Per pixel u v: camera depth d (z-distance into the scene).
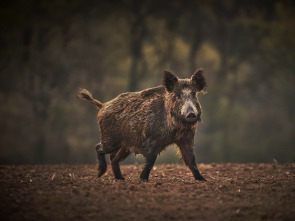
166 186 13.67
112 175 18.31
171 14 59.34
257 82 57.75
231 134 53.91
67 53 54.09
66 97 52.41
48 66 52.31
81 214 10.60
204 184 13.91
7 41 54.19
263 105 60.03
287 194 12.27
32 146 51.16
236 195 12.23
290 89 58.75
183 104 14.38
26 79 52.34
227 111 52.91
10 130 51.91
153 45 56.66
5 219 10.27
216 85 54.41
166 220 10.31
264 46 56.59
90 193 12.32
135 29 56.41
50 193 12.31
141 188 13.15
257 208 10.95
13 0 53.59
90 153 50.62
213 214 10.63
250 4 61.03
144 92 16.03
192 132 15.20
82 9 57.25
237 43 58.88
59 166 21.67
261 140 55.66
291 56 56.00
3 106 52.59
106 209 10.96
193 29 59.44
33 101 51.66
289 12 58.09
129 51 55.84
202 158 52.00
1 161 49.06
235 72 57.28
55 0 54.84
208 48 57.94
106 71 54.66
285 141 55.69
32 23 53.66
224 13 59.69
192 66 56.06
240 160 52.25
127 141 16.25
